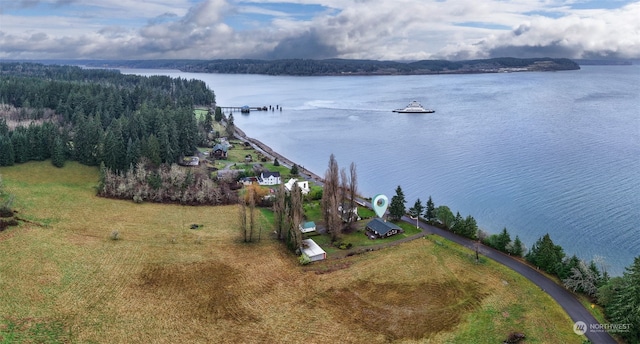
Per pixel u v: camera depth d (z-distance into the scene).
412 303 64.12
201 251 79.44
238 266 74.56
